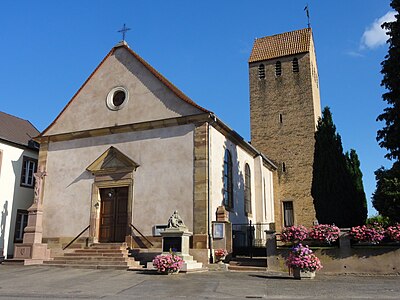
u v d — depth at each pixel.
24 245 19.81
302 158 33.16
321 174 24.28
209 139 19.41
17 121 28.20
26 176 25.59
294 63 35.84
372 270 14.68
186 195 18.91
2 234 23.36
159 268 15.05
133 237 19.45
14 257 19.78
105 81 22.66
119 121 21.48
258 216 26.19
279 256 16.03
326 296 10.24
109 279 13.93
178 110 20.14
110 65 22.83
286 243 16.95
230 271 16.27
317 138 25.09
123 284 12.75
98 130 21.64
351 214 23.58
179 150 19.66
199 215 18.33
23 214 24.98
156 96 20.94
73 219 21.16
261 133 35.19
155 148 20.22
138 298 10.23
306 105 34.34
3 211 23.61
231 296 10.42
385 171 17.34
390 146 18.33
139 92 21.47
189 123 19.80
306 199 32.09
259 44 38.56
